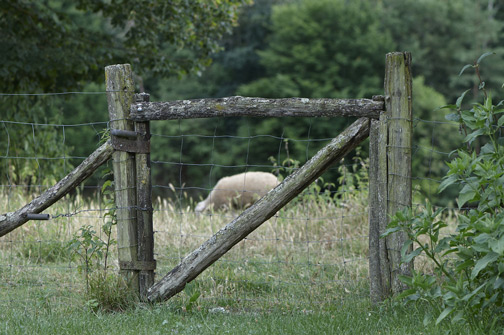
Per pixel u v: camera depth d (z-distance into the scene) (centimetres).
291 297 1319
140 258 1190
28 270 1512
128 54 3688
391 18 7144
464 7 7369
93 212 1947
